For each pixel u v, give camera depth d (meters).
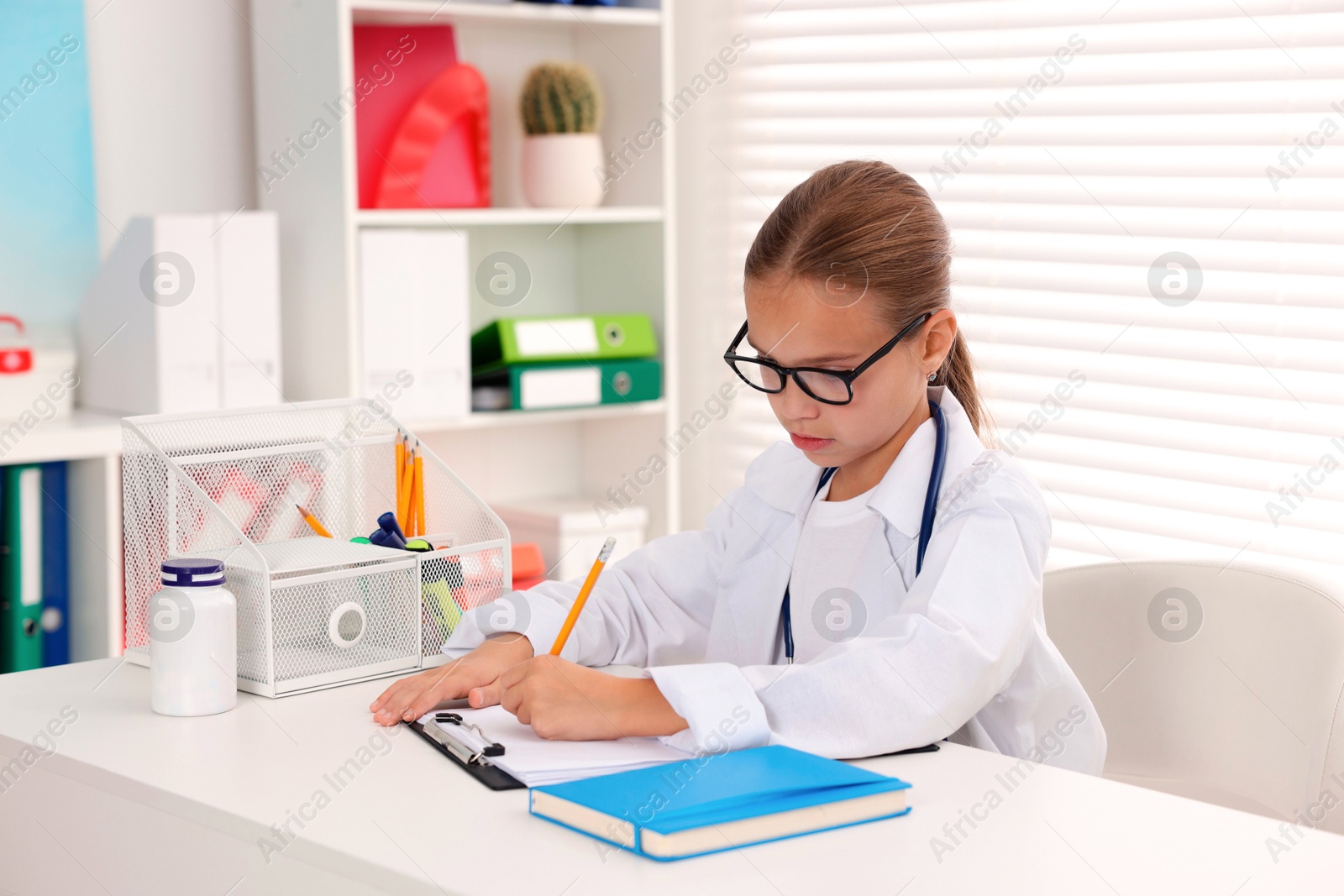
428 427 2.38
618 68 2.73
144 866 0.95
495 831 0.84
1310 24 2.04
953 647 1.02
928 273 1.15
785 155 2.75
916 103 2.51
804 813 0.83
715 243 2.90
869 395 1.13
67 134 2.22
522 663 1.08
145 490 1.25
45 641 2.06
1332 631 1.32
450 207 2.54
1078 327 2.33
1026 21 2.33
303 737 1.04
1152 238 2.22
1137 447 2.28
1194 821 0.86
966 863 0.79
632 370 2.65
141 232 2.08
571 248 2.88
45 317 2.22
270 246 2.17
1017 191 2.37
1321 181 2.05
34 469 1.99
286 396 2.43
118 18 2.26
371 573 1.21
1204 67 2.14
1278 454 2.13
